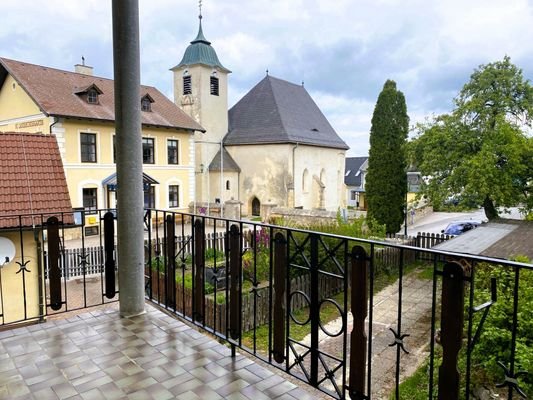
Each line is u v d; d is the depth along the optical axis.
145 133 21.02
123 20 3.10
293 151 26.59
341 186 32.25
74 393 2.30
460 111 15.05
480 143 14.70
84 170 18.22
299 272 8.21
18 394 2.29
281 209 20.67
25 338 3.03
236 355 2.79
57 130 17.19
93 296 8.73
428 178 16.16
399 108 17.09
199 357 2.74
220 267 9.45
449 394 1.69
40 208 7.14
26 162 7.72
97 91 19.14
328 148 30.23
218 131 28.47
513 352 1.57
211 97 27.98
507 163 14.17
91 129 18.39
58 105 17.53
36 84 18.27
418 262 12.98
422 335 6.97
